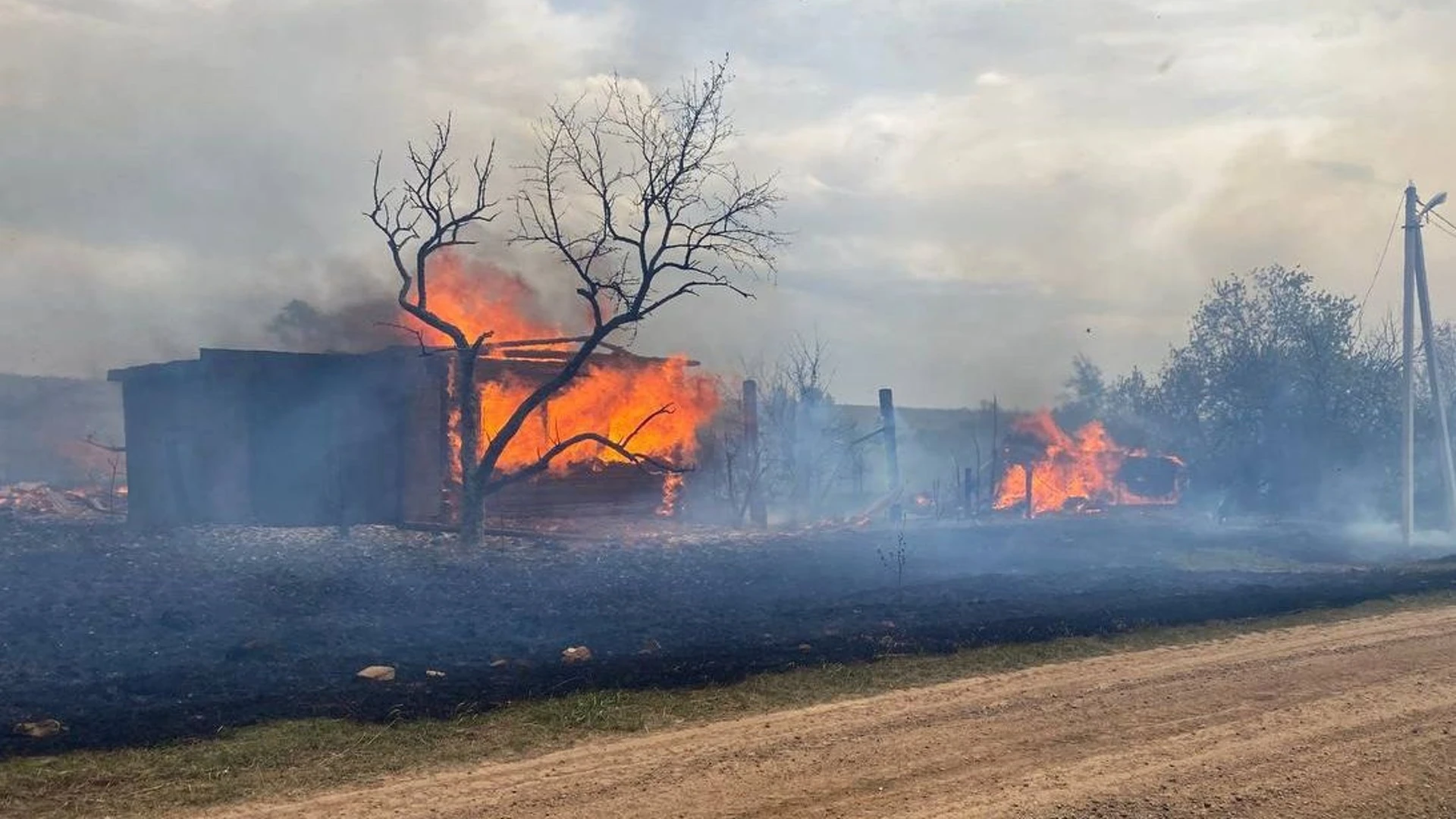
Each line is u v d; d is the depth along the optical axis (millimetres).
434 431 29016
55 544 21609
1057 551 27250
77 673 12070
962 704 11016
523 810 7734
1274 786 8547
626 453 25312
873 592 19406
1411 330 30922
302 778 8336
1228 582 21203
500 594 18141
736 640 14344
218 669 12219
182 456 29875
